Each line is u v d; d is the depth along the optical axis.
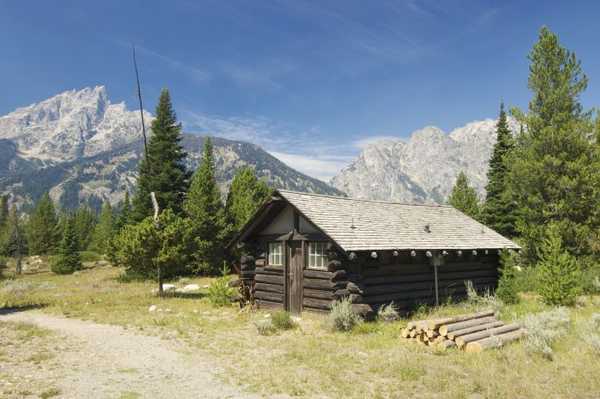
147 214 41.25
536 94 31.31
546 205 29.69
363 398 8.14
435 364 10.16
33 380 8.69
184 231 24.80
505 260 20.75
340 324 14.52
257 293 19.47
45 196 83.06
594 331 12.23
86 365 10.10
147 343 12.69
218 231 38.78
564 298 18.55
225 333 14.24
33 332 13.89
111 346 12.23
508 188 32.84
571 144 29.20
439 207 24.53
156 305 20.80
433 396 8.21
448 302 18.92
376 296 16.56
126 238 25.14
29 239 78.69
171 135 43.25
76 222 89.00
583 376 8.94
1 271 49.69
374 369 9.81
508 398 7.84
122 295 25.19
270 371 9.77
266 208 18.42
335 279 15.91
